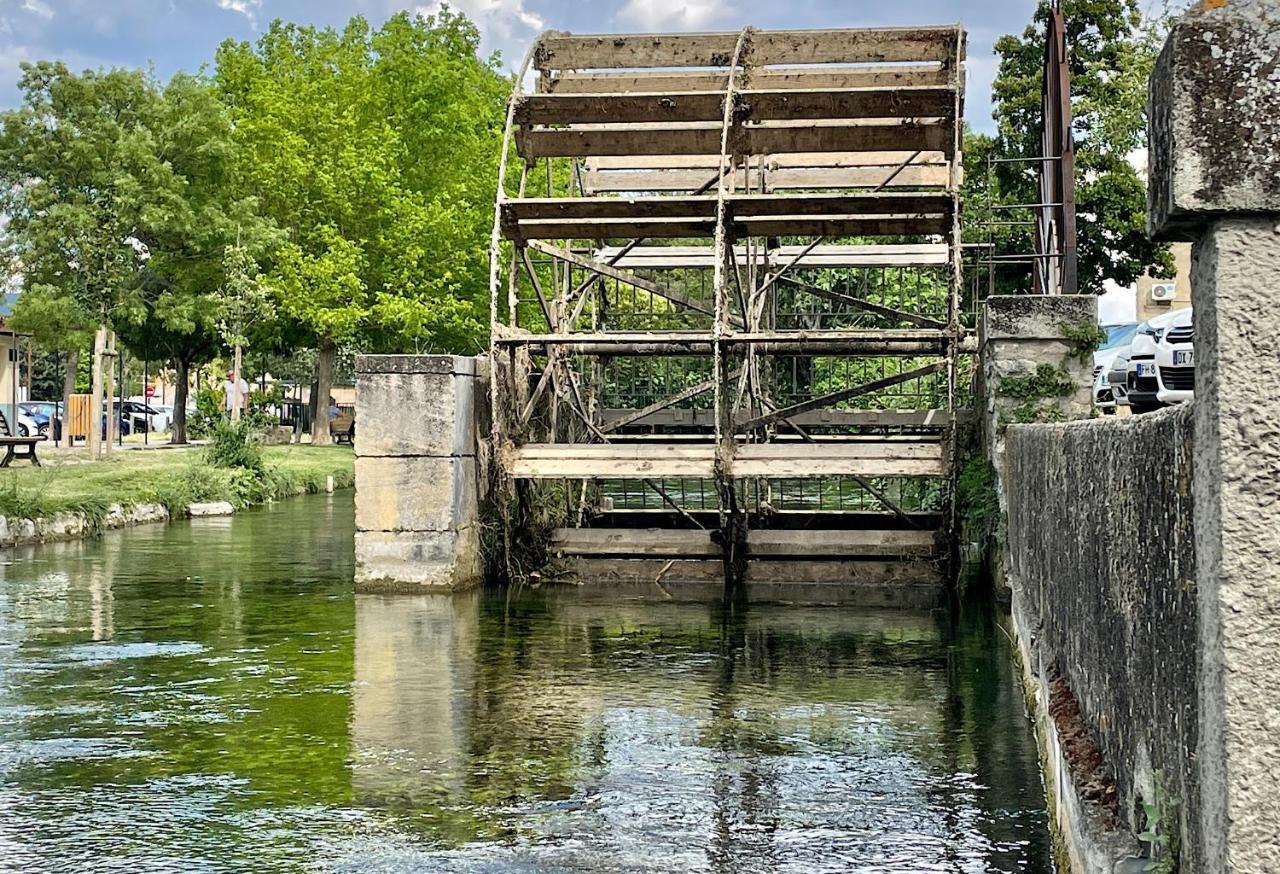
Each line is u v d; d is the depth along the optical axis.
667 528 15.91
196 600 12.78
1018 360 11.98
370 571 13.19
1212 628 2.69
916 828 5.96
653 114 16.50
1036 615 7.31
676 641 10.71
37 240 30.19
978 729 7.72
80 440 44.84
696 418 17.30
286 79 42.84
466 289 39.22
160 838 5.93
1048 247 16.48
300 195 39.62
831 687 8.95
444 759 7.21
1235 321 2.66
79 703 8.50
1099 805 4.04
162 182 31.66
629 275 17.41
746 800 6.44
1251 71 2.64
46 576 14.51
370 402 13.04
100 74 31.34
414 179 39.75
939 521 14.74
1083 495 4.86
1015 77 31.66
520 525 14.19
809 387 19.67
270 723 7.97
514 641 10.70
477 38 43.47
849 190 20.92
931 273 21.44
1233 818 2.61
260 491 26.25
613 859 5.63
